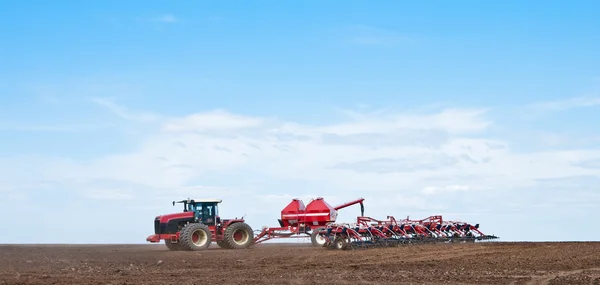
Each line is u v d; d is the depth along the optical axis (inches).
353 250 1208.8
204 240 1397.6
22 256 1188.5
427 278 760.3
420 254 1093.1
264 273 833.5
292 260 1032.2
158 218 1421.0
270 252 1221.1
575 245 1214.3
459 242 1373.0
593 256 993.5
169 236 1405.0
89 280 760.3
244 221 1473.9
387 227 1330.0
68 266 964.0
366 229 1280.8
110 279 771.4
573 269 837.2
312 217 1508.4
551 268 848.9
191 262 1021.8
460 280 739.4
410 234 1365.7
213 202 1454.2
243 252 1243.2
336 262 984.3
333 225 1270.9
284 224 1541.6
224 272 852.6
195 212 1440.7
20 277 797.2
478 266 886.4
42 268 931.3
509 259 976.9
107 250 1418.6
